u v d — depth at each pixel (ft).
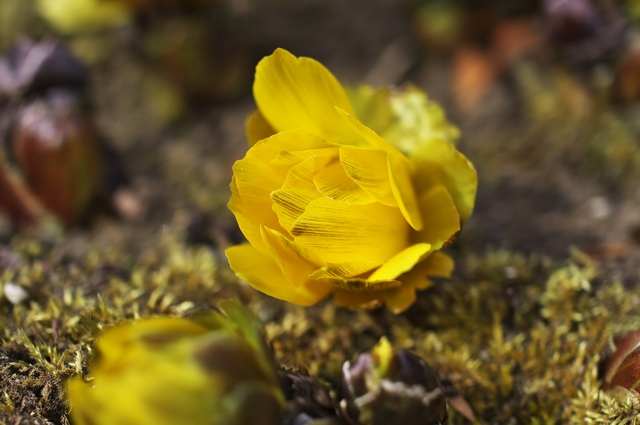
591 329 0.68
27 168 0.82
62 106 0.82
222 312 0.58
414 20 1.10
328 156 0.62
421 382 0.58
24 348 0.65
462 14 1.06
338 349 0.69
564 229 0.85
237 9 1.10
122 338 0.54
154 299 0.69
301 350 0.69
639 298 0.71
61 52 0.82
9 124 0.82
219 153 1.01
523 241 0.83
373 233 0.62
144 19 0.99
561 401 0.66
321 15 1.16
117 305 0.69
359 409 0.58
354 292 0.63
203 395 0.53
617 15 0.94
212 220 0.87
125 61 1.09
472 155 0.99
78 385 0.54
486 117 1.04
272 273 0.61
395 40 1.13
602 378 0.65
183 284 0.73
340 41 1.14
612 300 0.70
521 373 0.67
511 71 1.06
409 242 0.63
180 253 0.78
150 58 1.03
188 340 0.54
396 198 0.61
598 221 0.86
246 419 0.54
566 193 0.91
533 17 1.05
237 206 0.61
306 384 0.59
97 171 0.84
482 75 1.07
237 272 0.60
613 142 0.95
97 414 0.53
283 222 0.60
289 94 0.64
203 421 0.53
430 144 0.64
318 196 0.61
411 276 0.64
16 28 1.11
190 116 1.06
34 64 0.81
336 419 0.58
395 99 0.70
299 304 0.62
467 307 0.71
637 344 0.63
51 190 0.82
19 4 1.12
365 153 0.61
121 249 0.81
